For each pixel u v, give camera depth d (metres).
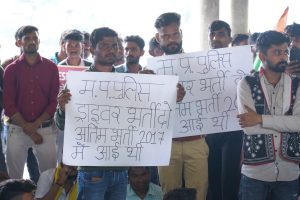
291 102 3.99
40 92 5.27
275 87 4.03
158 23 4.70
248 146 4.01
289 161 3.99
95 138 3.97
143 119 4.04
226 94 4.70
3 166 5.73
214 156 5.23
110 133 4.00
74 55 6.05
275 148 3.96
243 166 4.11
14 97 5.22
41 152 5.30
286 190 4.06
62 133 5.58
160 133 4.07
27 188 3.14
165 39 4.69
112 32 3.97
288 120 3.90
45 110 5.25
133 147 4.04
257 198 4.03
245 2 9.19
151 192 4.85
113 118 4.00
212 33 5.23
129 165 4.03
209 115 4.71
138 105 4.03
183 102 4.71
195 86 4.70
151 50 6.18
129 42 5.52
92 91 3.96
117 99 4.00
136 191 4.83
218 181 5.30
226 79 4.70
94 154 3.97
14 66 5.24
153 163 4.07
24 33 5.25
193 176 4.81
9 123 5.31
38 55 5.29
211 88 4.70
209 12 8.98
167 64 4.70
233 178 5.06
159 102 4.05
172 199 3.91
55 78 5.31
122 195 4.05
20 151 5.31
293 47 4.83
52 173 4.82
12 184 3.14
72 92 3.94
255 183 4.02
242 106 4.02
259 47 4.03
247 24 9.26
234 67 4.69
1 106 5.64
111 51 3.95
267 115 3.94
